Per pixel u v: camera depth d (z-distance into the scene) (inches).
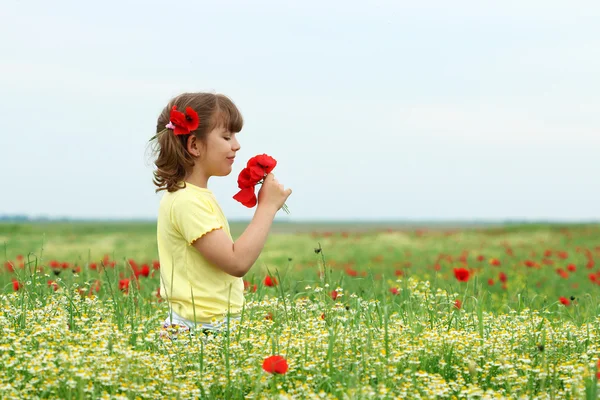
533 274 569.0
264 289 243.0
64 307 183.2
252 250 158.4
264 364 118.6
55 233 1756.9
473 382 137.6
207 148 166.1
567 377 135.4
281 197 166.4
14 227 1820.9
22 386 126.1
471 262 713.6
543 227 1524.4
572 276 568.4
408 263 640.4
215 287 163.8
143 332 152.4
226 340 147.2
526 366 136.9
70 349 129.6
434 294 214.1
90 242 1250.0
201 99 167.2
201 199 162.6
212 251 157.2
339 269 582.6
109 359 128.1
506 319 200.2
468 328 184.9
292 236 1459.2
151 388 124.3
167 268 166.4
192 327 161.3
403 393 122.3
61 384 123.2
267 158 164.6
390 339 158.2
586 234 1318.9
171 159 165.9
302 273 518.6
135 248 1035.3
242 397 130.0
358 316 174.7
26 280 206.4
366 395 118.6
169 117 170.9
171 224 163.2
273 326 169.6
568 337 170.9
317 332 154.4
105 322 163.5
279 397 118.5
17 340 140.3
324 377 132.7
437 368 150.2
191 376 134.0
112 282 227.1
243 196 166.7
